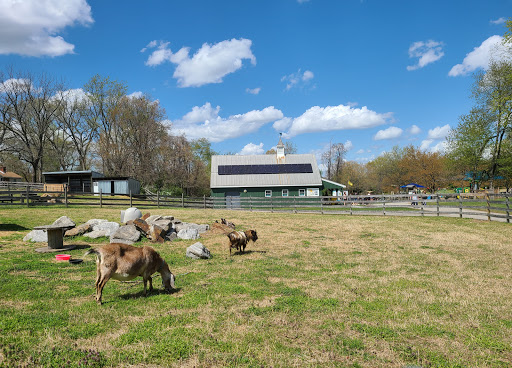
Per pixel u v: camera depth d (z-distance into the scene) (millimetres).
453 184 57250
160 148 52812
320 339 5168
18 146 47406
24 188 34688
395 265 10328
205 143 74875
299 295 7250
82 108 52250
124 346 4727
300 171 42312
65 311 5922
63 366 4082
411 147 66312
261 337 5145
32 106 46281
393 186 72688
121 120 50500
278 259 10953
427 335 5418
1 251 10578
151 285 7383
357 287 7988
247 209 32156
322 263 10492
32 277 7945
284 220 21156
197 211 26266
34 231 12484
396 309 6543
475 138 39094
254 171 42281
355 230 17359
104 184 38781
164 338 4965
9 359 4133
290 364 4395
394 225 19109
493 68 38062
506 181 43125
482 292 7746
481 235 15805
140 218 15422
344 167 70688
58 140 56219
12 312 5742
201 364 4324
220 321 5727
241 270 9406
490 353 4844
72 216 17969
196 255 10789
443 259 11203
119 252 6508
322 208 27938
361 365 4449
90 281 7891
